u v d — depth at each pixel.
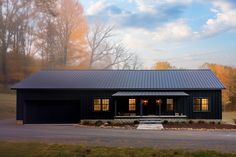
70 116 35.56
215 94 34.31
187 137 21.59
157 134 23.38
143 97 34.78
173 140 19.89
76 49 72.38
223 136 22.42
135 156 15.05
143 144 18.09
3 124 33.34
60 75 39.38
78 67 72.06
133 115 34.72
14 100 50.25
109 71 41.06
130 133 24.00
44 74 39.59
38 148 16.58
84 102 35.25
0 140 18.97
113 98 35.06
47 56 69.56
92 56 73.81
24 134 23.03
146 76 38.72
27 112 35.25
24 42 65.25
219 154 15.29
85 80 37.34
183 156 15.05
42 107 35.56
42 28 69.38
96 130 26.39
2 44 60.84
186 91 34.62
